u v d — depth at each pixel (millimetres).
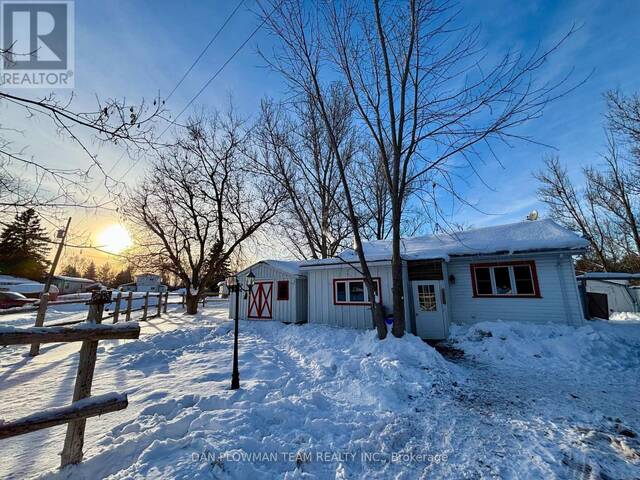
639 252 19766
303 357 7098
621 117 16391
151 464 2496
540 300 9617
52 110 2924
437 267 10000
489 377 5734
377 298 10344
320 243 18500
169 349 7613
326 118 8883
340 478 2658
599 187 21797
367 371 5594
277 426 3420
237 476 2467
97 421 3295
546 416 3949
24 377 5012
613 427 3609
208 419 3299
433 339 9586
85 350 2484
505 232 11391
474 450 3133
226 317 14641
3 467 2504
